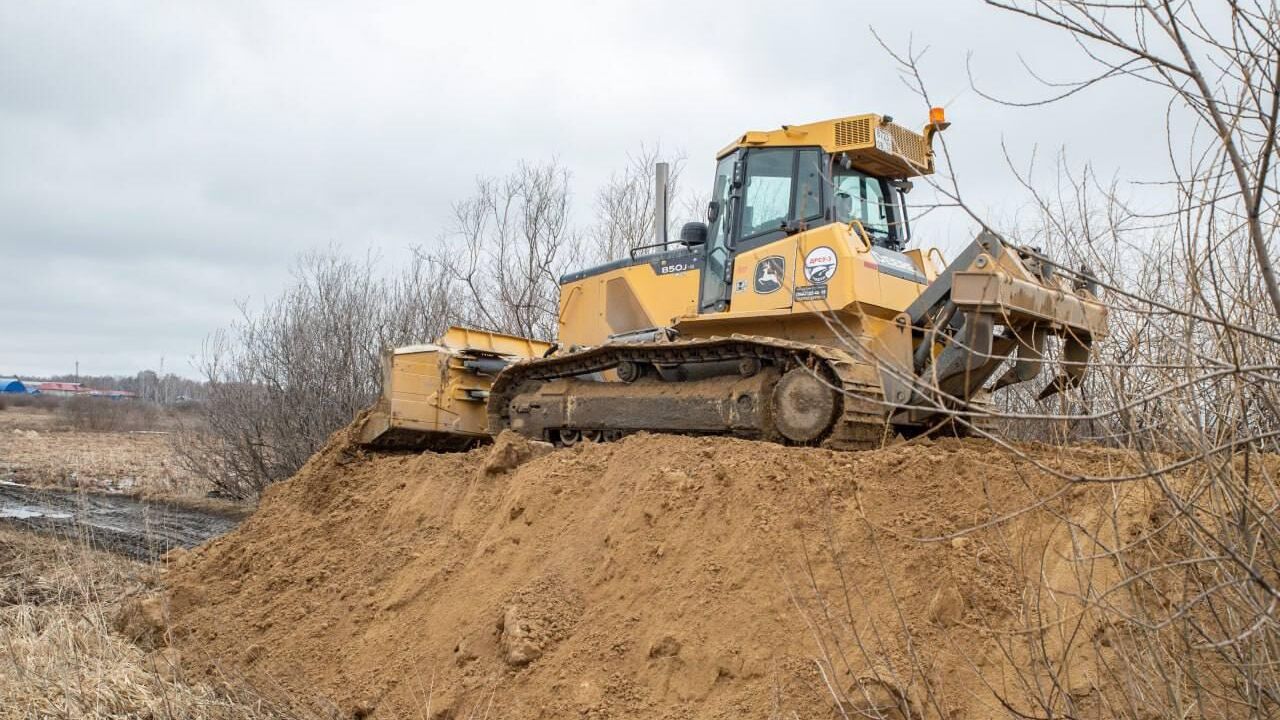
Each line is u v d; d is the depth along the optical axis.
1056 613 4.54
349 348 20.20
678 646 5.38
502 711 5.68
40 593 9.40
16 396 72.12
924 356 7.40
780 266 8.17
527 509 7.16
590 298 10.16
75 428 46.84
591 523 6.71
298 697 6.61
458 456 8.90
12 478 22.73
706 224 9.38
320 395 19.84
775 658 5.06
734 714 4.93
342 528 8.68
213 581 8.80
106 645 7.36
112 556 10.87
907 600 4.96
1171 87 2.91
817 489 5.79
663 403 8.58
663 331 8.92
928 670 4.60
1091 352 4.21
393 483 8.95
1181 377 3.54
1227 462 3.26
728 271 8.80
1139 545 4.36
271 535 9.31
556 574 6.43
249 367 20.72
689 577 5.76
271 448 19.86
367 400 19.84
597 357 9.23
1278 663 3.25
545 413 9.48
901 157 8.48
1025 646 4.50
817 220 8.36
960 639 4.70
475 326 21.92
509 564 6.85
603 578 6.21
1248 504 3.27
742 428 8.04
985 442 6.89
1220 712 3.54
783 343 7.70
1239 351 3.18
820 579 5.29
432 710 5.96
